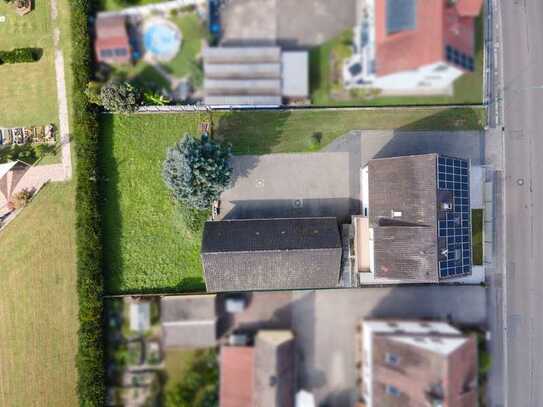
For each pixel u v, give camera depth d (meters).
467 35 23.95
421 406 22.70
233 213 27.86
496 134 27.66
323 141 27.77
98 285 26.70
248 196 27.88
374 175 24.44
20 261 27.62
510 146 27.64
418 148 27.70
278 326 28.05
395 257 23.33
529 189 27.64
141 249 27.78
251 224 25.86
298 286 26.17
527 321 27.75
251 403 25.86
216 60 26.78
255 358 25.94
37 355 27.61
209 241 24.95
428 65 22.66
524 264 27.75
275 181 27.89
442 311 27.80
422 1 22.83
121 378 27.77
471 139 27.67
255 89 26.78
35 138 27.44
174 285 27.78
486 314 27.92
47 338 27.61
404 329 26.23
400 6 23.23
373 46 25.14
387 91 27.48
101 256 26.98
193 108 27.06
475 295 27.98
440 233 22.61
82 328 26.56
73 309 27.58
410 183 23.17
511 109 27.55
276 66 26.64
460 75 26.42
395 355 24.22
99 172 27.17
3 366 27.64
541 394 27.64
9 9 27.22
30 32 27.31
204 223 26.12
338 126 27.73
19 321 27.64
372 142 27.75
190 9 27.25
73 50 26.50
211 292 26.62
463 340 24.39
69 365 27.59
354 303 27.94
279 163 27.83
